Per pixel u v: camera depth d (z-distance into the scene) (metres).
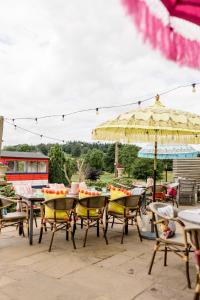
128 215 4.98
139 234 4.96
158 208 3.67
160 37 0.89
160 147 7.77
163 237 3.49
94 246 4.62
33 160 25.11
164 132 5.46
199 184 10.77
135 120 4.55
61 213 4.51
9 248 4.40
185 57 0.96
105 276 3.42
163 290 3.08
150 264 3.55
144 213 6.11
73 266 3.71
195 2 0.97
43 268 3.62
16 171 23.95
